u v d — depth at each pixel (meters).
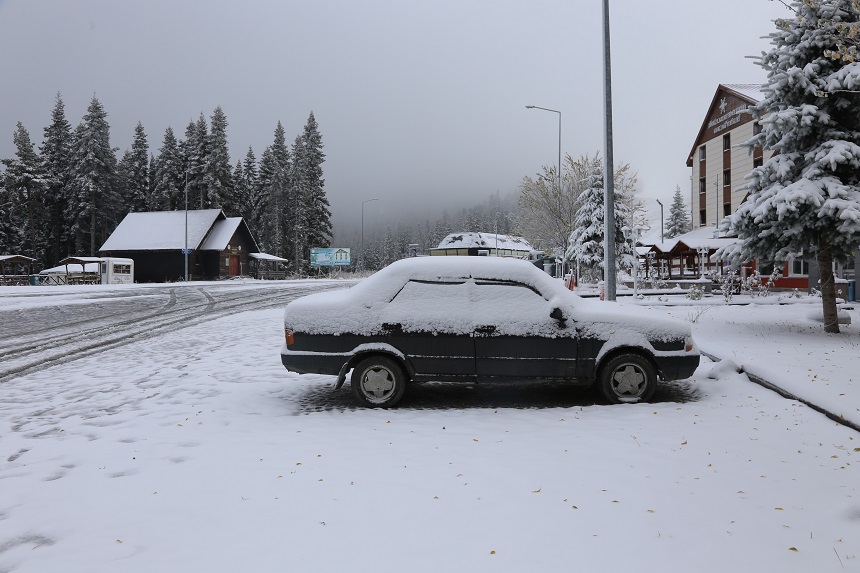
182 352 12.32
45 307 24.25
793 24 13.17
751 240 13.55
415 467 5.03
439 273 7.68
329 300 7.76
